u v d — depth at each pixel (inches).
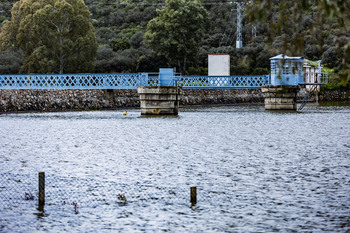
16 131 1998.0
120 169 1188.5
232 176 1096.2
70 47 3747.5
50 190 993.5
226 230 764.6
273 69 2950.3
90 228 780.6
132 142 1657.2
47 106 3284.9
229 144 1583.4
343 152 1396.4
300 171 1136.8
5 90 3139.8
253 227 775.1
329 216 817.5
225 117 2593.5
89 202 909.8
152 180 1069.1
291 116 2620.6
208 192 966.4
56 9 3700.8
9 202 910.4
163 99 2684.5
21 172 1163.3
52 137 1807.3
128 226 788.0
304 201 896.9
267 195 938.7
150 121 2386.8
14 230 772.0
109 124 2260.1
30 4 3841.0
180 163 1253.7
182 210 859.4
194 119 2476.6
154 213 845.8
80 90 3486.7
